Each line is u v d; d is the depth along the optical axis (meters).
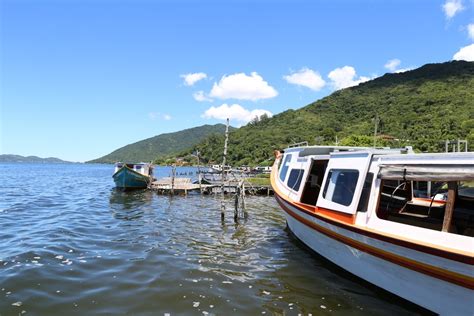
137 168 36.59
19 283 8.30
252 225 16.34
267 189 31.84
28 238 12.62
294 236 13.06
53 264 9.77
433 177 6.80
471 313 5.88
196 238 13.49
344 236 8.43
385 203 9.52
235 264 10.27
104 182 48.97
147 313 7.08
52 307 7.22
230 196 29.70
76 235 13.41
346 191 8.80
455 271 5.86
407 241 6.53
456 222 7.79
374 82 144.88
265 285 8.68
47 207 21.44
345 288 8.48
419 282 6.66
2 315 6.81
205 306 7.46
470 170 6.25
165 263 10.20
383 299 7.75
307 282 8.87
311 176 12.80
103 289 8.20
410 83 125.12
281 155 16.56
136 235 13.77
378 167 8.09
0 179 53.28
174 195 29.69
